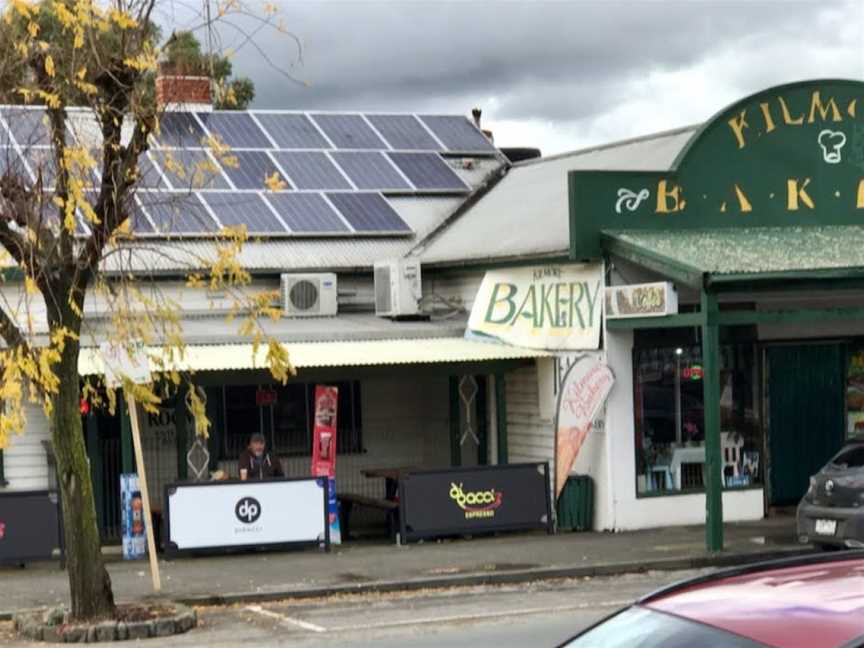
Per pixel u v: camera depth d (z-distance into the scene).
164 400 21.78
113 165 13.73
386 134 27.89
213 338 20.91
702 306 18.03
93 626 13.64
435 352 21.00
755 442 21.69
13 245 13.62
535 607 14.77
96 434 20.30
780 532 19.89
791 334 21.89
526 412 22.28
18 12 13.40
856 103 21.56
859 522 16.23
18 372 12.90
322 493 19.08
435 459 23.92
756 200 20.97
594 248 20.06
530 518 20.11
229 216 23.80
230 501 18.77
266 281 23.52
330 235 24.25
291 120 27.48
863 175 21.61
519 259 21.28
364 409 23.92
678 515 20.78
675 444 20.92
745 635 4.35
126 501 18.91
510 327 21.94
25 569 18.38
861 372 22.44
